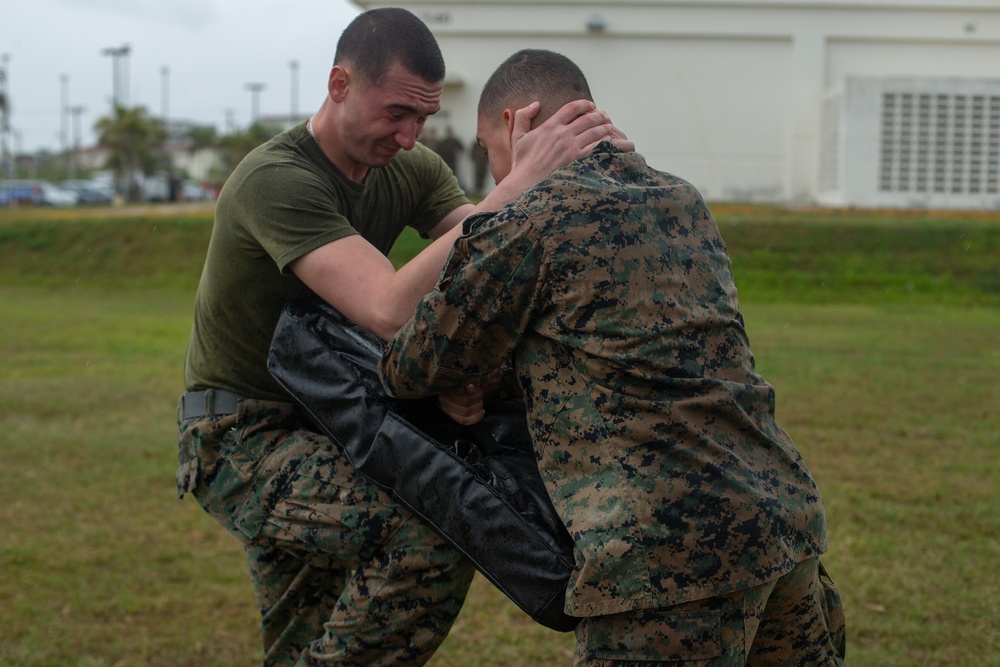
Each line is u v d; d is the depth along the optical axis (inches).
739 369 82.4
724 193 896.3
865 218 652.7
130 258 682.8
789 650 85.3
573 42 887.1
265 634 108.7
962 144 787.4
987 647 136.7
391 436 88.1
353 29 100.4
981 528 181.2
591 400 78.1
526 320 80.3
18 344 405.7
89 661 133.1
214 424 103.4
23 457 230.2
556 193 79.7
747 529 76.0
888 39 889.5
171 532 182.9
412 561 90.2
